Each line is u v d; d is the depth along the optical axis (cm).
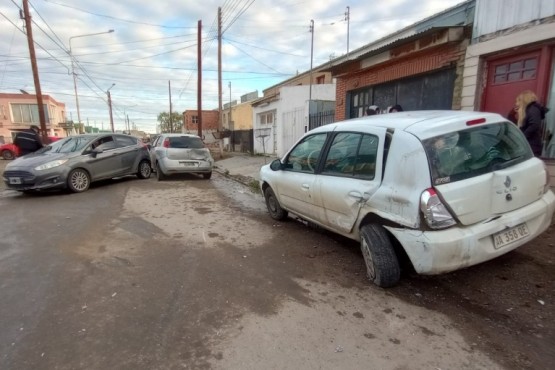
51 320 309
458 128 326
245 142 2580
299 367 246
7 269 422
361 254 454
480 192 304
